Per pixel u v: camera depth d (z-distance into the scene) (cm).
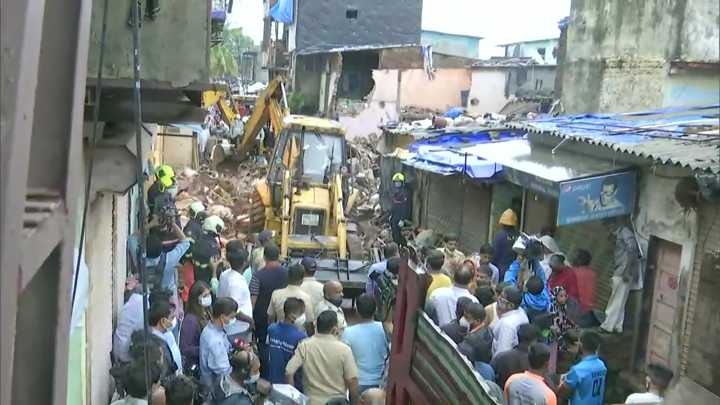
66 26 221
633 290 955
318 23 3812
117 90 545
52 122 220
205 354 572
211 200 1916
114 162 577
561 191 967
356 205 1903
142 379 458
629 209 976
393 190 1684
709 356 813
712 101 1631
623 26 1666
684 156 854
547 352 508
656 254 938
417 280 383
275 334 657
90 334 607
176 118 584
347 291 1093
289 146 1420
